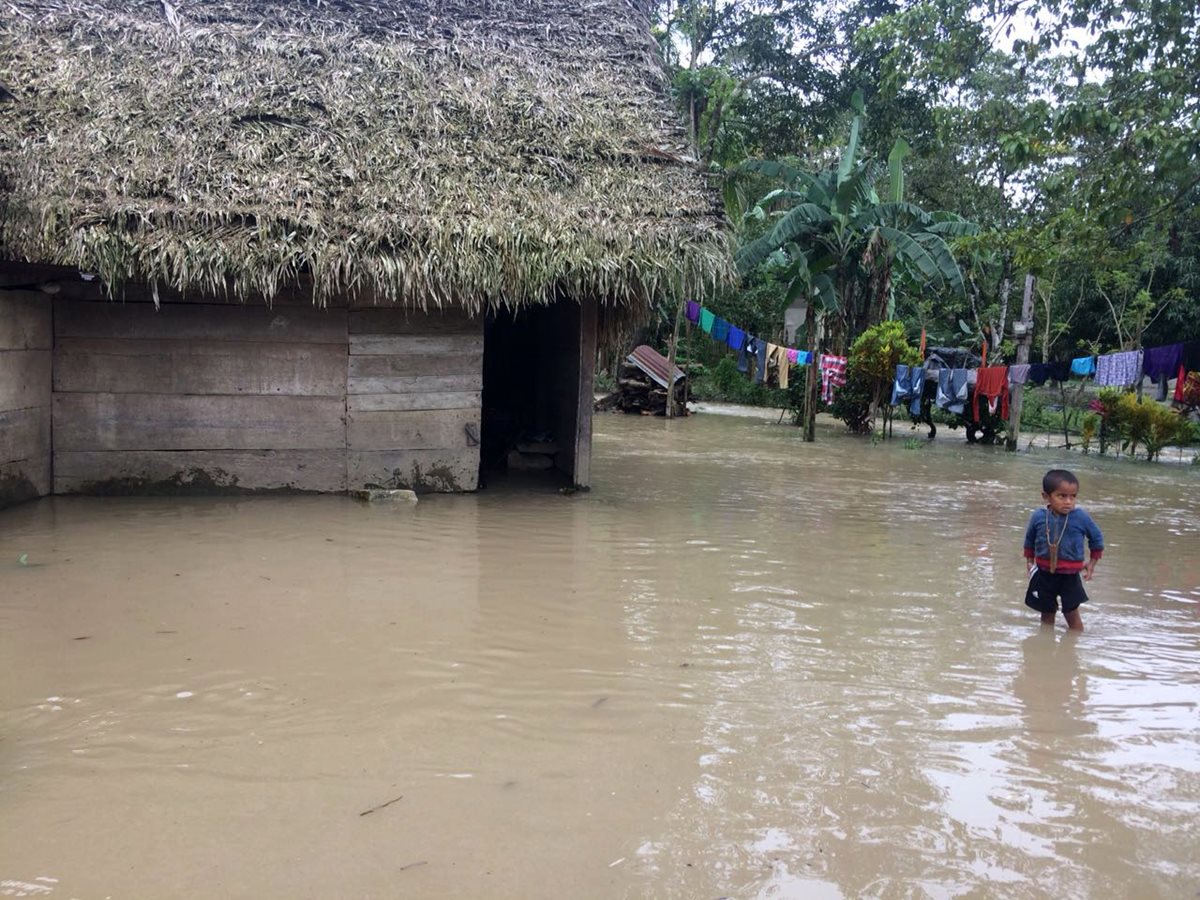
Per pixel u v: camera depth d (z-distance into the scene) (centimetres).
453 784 308
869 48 1994
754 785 314
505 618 489
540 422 1114
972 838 285
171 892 246
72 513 699
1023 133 955
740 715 373
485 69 878
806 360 1599
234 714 357
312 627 462
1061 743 358
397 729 349
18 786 298
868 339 1662
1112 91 1002
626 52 948
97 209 676
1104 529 829
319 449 804
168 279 688
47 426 746
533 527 721
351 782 307
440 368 828
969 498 976
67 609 476
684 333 2689
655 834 281
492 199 767
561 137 831
